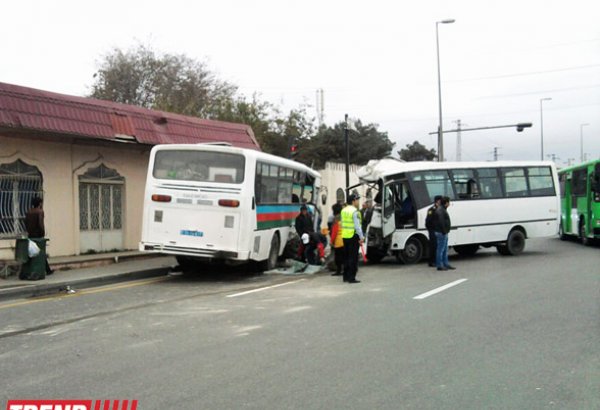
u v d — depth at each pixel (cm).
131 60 4031
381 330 823
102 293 1224
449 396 548
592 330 807
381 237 1709
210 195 1381
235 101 3812
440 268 1545
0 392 580
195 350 729
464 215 1794
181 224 1393
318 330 830
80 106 1611
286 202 1702
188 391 572
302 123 4091
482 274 1432
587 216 2212
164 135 1869
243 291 1234
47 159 1580
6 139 1477
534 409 515
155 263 1664
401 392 561
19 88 1461
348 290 1212
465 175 1819
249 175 1389
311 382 594
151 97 3984
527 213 1908
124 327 875
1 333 844
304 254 1677
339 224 1471
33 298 1159
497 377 604
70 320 934
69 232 1642
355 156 4938
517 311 948
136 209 1869
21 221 1523
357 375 616
